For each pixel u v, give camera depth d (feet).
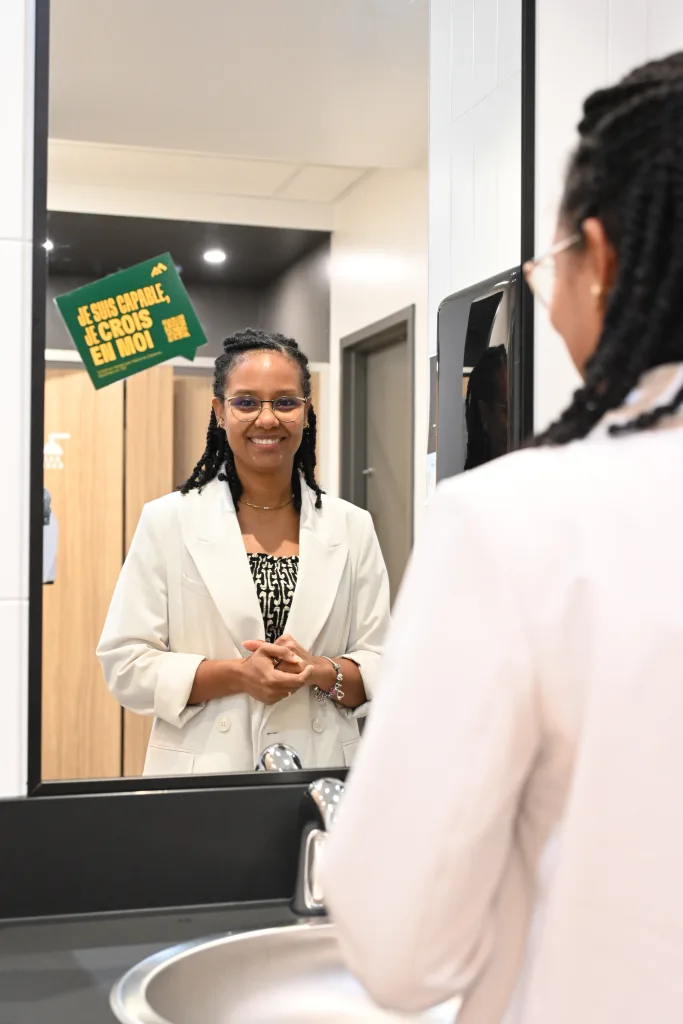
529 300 4.43
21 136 3.86
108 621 3.99
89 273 4.05
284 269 4.35
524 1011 1.75
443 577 1.80
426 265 4.50
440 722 1.72
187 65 4.25
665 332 1.81
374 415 4.46
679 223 1.75
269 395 4.29
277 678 4.23
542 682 1.71
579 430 1.92
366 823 1.75
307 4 4.42
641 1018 1.63
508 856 1.87
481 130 4.52
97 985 3.16
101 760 3.94
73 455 3.98
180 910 3.89
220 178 4.28
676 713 1.64
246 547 4.24
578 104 4.45
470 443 4.50
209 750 4.11
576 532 1.74
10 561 3.80
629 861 1.64
